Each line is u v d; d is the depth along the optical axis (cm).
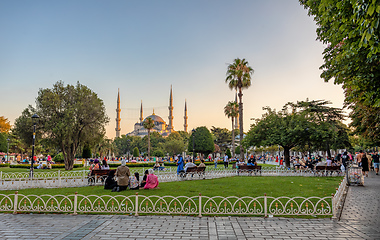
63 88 3198
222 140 8475
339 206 962
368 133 2003
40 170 2969
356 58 727
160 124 17825
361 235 663
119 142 11844
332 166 2152
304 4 1062
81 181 1709
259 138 3095
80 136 3209
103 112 3328
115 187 1309
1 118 6556
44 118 3066
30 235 663
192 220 798
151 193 1223
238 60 3284
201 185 1527
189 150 5556
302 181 1736
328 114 4272
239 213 839
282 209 909
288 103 3145
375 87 775
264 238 643
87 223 768
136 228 720
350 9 604
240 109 3253
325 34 819
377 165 2225
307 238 643
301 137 2828
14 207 882
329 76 916
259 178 1969
